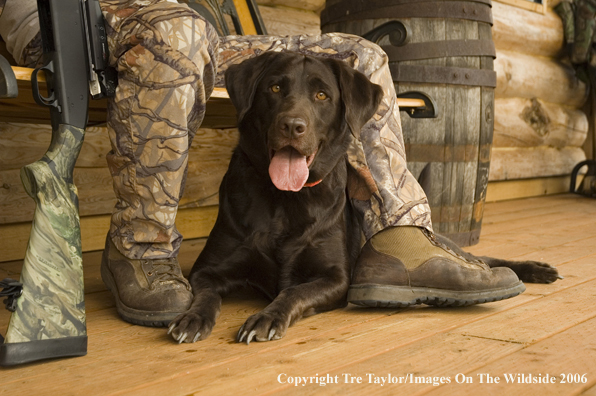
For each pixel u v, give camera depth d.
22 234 2.86
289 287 1.88
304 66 1.97
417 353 1.49
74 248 1.47
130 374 1.34
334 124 2.02
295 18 3.97
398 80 2.94
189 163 3.43
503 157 5.46
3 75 1.38
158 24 1.59
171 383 1.29
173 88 1.60
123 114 1.67
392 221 1.97
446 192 3.10
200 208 3.56
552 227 3.97
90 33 1.57
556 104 6.20
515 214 4.67
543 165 5.96
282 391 1.24
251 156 2.03
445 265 1.89
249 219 1.98
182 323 1.60
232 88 1.98
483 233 3.74
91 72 1.57
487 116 3.19
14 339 1.33
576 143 6.44
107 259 1.88
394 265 1.90
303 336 1.65
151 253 1.78
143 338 1.63
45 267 1.41
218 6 3.09
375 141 2.05
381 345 1.56
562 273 2.53
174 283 1.73
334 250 2.01
